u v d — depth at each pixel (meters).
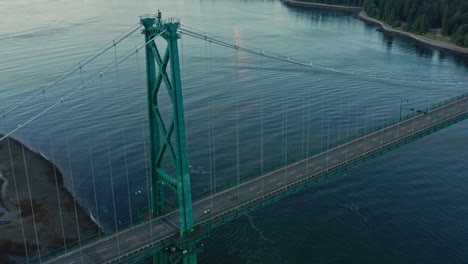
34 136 128.25
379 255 70.88
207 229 63.12
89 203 90.94
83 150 116.50
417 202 84.94
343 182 92.25
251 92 157.88
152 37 62.00
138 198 91.75
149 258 72.00
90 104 150.12
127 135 124.00
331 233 76.12
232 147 112.81
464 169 98.06
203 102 147.88
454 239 74.00
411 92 157.25
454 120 106.88
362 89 161.25
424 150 107.94
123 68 195.50
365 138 98.31
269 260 70.19
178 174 60.69
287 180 77.69
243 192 73.56
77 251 58.62
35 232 80.88
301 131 122.44
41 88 169.00
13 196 94.19
